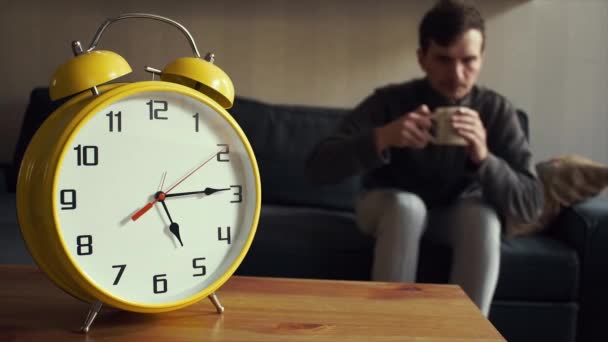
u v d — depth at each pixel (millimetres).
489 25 2674
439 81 1929
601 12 2662
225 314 837
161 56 2723
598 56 2680
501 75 2693
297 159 2379
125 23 2705
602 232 1880
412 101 2047
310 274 1877
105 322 797
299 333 777
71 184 738
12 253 1481
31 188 745
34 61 2732
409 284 1002
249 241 847
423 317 848
